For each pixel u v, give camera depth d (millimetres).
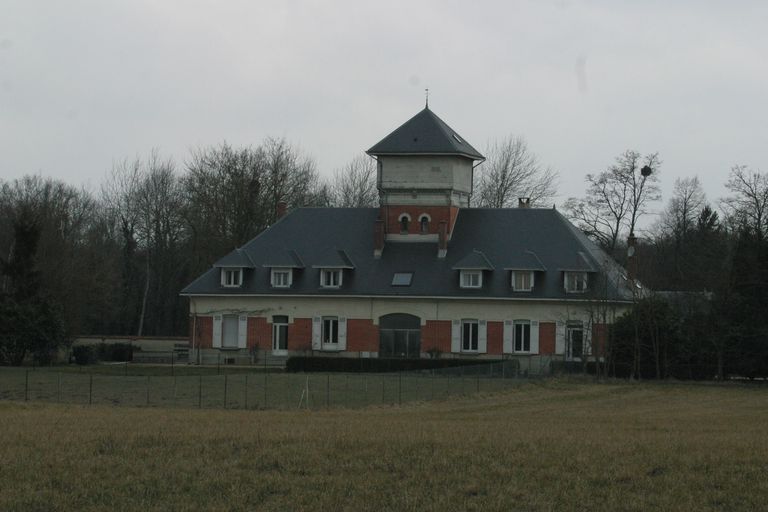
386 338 79625
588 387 63969
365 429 34844
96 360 83625
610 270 77688
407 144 83562
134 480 26719
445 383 63719
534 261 78500
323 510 24375
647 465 28062
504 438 32375
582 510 24344
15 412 42531
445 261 80812
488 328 78000
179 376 66312
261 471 27672
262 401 52469
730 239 77875
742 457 28984
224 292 81312
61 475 27141
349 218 85375
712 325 71500
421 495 25422
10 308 74250
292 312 80688
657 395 60062
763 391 63156
